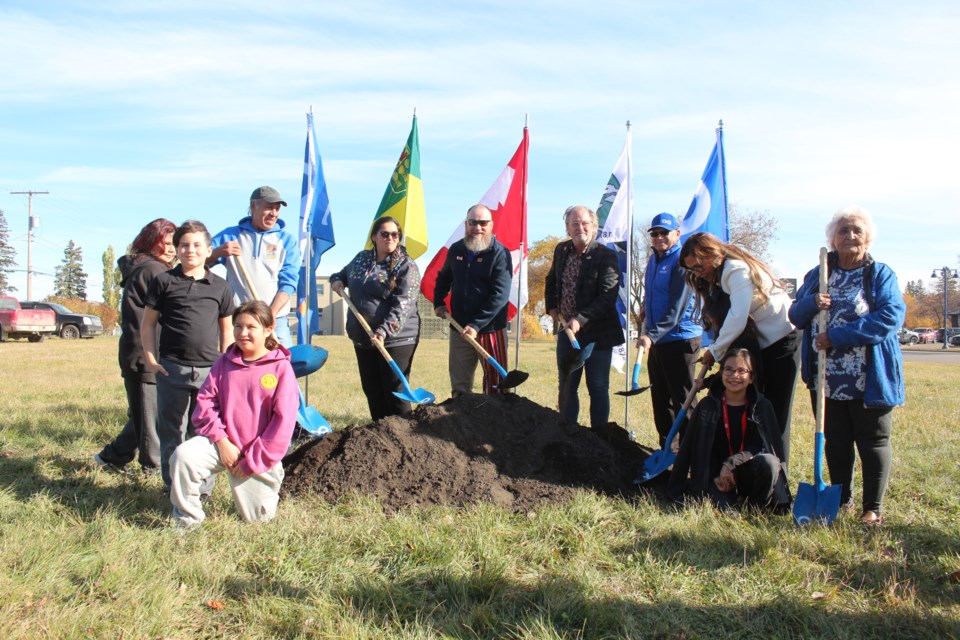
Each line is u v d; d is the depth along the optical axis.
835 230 4.34
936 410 9.19
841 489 4.26
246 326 3.96
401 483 4.47
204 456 3.82
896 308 4.09
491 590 3.14
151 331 4.40
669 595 3.16
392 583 3.18
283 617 2.82
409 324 5.61
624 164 7.12
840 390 4.25
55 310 31.89
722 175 7.12
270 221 5.67
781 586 3.27
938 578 3.41
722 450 4.56
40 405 8.38
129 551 3.34
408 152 7.05
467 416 5.00
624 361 7.05
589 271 5.77
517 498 4.41
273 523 3.88
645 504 4.41
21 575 3.05
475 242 5.76
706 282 4.86
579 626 2.89
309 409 6.05
